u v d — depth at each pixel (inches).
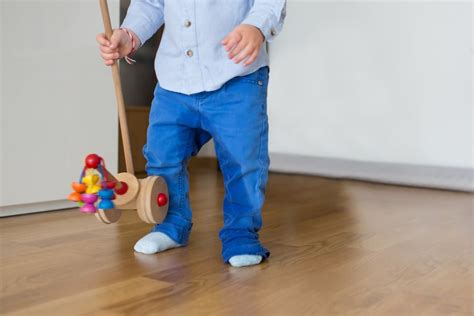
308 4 95.3
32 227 47.7
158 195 39.4
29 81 51.4
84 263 37.1
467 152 82.4
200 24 38.9
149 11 41.9
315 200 66.8
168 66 40.7
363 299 31.0
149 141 41.8
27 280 33.2
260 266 37.4
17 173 51.3
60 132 54.3
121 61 89.1
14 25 49.8
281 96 98.9
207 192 70.1
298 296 31.2
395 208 62.4
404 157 87.7
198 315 28.0
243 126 38.9
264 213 57.6
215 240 44.8
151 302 29.7
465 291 32.8
